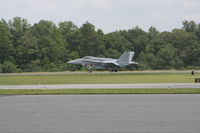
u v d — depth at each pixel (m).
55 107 47.41
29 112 43.06
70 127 33.44
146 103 50.84
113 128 32.81
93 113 41.75
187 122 35.31
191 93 65.25
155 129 32.16
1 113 42.41
